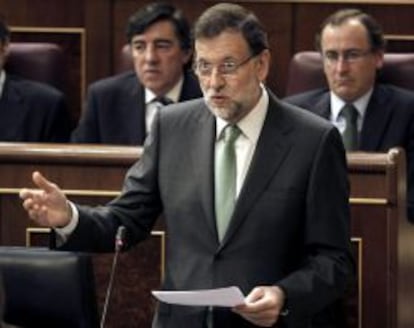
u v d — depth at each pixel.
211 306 8.20
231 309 8.19
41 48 14.18
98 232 8.44
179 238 8.52
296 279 8.14
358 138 12.61
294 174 8.40
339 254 8.37
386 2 14.59
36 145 10.29
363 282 9.79
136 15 13.02
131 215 8.66
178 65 13.06
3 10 15.02
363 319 9.80
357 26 12.52
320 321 8.69
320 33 12.88
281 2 14.72
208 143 8.54
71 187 10.07
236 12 8.23
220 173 8.49
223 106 8.26
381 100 12.70
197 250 8.45
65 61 14.46
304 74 13.41
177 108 8.78
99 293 9.87
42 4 15.02
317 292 8.15
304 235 8.46
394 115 12.62
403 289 9.80
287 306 8.03
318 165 8.40
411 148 12.57
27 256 8.27
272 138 8.48
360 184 9.74
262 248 8.36
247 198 8.38
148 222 8.78
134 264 9.82
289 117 8.57
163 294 7.68
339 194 8.47
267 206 8.36
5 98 13.70
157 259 9.80
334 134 8.52
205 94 8.29
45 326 8.29
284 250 8.39
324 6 14.70
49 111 13.71
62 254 8.28
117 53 15.00
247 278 8.32
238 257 8.36
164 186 8.59
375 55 12.63
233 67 8.19
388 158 9.53
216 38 8.16
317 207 8.36
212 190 8.46
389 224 9.52
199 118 8.66
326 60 12.66
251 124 8.50
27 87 13.79
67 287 8.20
